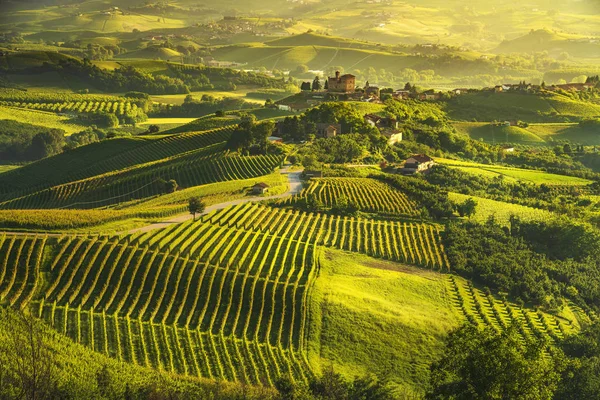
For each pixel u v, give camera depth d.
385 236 173.00
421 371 118.69
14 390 76.75
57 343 105.75
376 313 131.38
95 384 91.38
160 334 119.31
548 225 180.88
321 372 114.62
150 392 93.69
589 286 156.62
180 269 137.50
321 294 135.38
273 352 119.62
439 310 138.00
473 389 73.75
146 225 160.38
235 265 142.88
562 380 103.00
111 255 138.00
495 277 153.25
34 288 124.56
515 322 81.38
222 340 120.75
